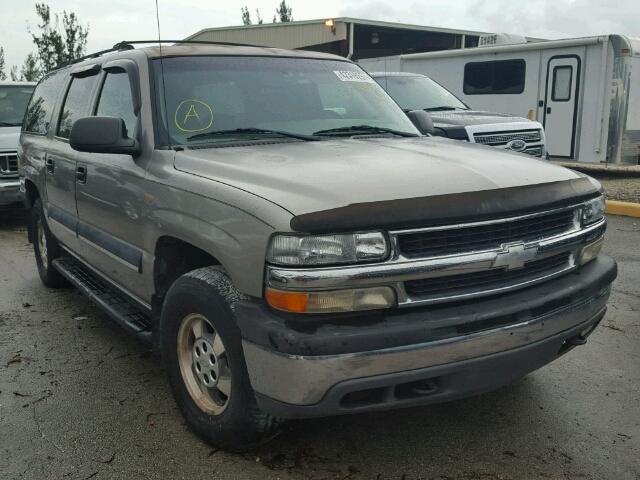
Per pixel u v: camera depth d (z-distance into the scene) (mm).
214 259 3375
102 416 3682
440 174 3020
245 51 4387
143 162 3725
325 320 2658
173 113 3811
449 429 3516
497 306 2857
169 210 3393
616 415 3660
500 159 3426
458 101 11023
